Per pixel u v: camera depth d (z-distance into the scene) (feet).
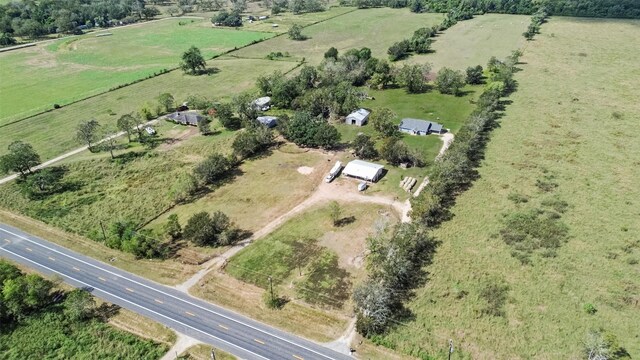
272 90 487.61
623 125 411.13
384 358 201.16
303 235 285.84
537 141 388.57
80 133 398.21
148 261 269.03
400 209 307.17
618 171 339.77
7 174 364.38
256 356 204.44
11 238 294.66
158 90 547.08
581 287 234.58
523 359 196.65
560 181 329.72
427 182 334.24
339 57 593.83
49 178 346.33
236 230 293.64
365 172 342.64
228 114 435.53
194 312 230.27
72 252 279.49
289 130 401.49
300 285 245.24
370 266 249.75
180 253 274.57
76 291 232.53
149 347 210.38
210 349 208.54
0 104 513.04
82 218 311.88
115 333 218.79
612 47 645.51
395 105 481.87
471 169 350.23
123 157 388.98
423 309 224.74
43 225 307.37
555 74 548.72
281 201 323.37
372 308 213.66
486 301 228.22
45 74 625.00
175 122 455.22
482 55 634.02
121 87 559.79
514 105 465.06
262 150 396.98
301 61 633.61
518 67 579.48
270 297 234.79
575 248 262.47
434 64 602.44
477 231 280.51
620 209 295.89
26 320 226.79
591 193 314.14
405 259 242.37
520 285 237.45
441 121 438.40
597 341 191.21
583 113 439.22
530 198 311.06
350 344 208.85
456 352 201.16
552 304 224.53
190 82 572.10
